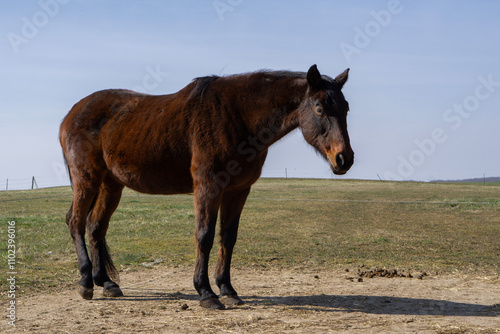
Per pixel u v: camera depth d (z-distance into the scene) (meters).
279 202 22.91
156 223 14.48
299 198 25.48
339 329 5.03
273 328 5.05
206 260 5.93
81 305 6.07
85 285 6.39
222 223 6.36
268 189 33.25
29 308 5.86
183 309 5.87
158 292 6.89
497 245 11.68
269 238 12.35
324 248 11.02
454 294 6.83
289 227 14.50
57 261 8.91
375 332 4.93
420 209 20.03
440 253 10.56
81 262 6.52
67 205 20.55
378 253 10.48
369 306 6.09
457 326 5.17
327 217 17.25
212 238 5.86
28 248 9.95
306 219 16.58
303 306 6.06
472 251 10.84
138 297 6.58
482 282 7.71
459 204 21.44
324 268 8.88
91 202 6.94
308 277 8.06
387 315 5.64
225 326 5.11
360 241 12.09
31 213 17.14
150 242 11.37
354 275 8.25
